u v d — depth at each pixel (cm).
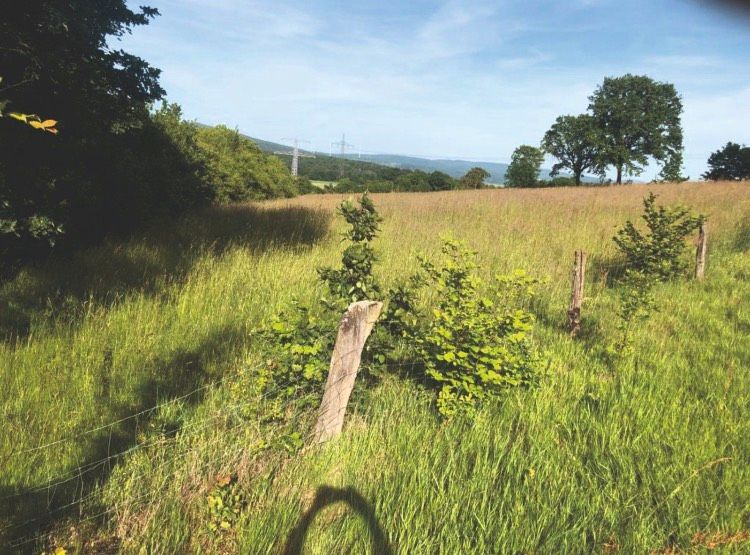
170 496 294
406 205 1866
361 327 343
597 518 300
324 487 312
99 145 1024
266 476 313
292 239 1123
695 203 1830
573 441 377
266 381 384
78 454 346
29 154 790
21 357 461
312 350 356
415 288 447
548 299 740
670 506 307
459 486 315
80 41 838
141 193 1230
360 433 361
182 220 1403
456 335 413
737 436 379
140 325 550
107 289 667
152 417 390
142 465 327
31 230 759
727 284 862
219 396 417
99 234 1105
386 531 283
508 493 312
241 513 291
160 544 271
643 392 451
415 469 326
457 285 447
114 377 450
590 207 1773
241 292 699
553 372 478
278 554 270
